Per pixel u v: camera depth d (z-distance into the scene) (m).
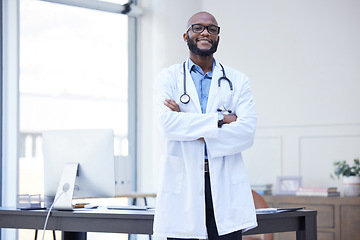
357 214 4.98
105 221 2.85
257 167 5.99
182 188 2.53
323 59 5.74
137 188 6.51
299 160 5.77
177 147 2.58
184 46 6.18
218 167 2.52
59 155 3.13
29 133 6.05
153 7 6.41
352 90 5.57
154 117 6.39
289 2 5.96
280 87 5.95
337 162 5.27
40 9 5.98
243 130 2.57
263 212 2.86
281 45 5.98
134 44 6.56
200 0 6.35
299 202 5.25
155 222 2.51
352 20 5.61
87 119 6.42
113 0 6.37
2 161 5.45
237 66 6.22
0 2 5.50
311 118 5.75
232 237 2.53
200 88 2.67
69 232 3.54
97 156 3.06
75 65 6.30
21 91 5.86
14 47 5.52
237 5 6.25
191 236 2.47
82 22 6.34
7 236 5.46
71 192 3.01
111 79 6.55
